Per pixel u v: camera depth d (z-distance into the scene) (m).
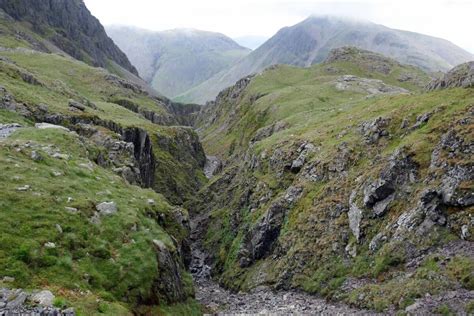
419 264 41.75
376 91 162.62
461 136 48.50
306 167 72.31
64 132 53.47
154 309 32.34
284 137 93.12
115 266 31.30
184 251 52.19
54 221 30.86
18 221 29.08
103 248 31.84
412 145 53.38
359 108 93.88
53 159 42.38
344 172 63.94
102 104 144.25
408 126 60.50
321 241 56.69
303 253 57.47
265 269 62.53
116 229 35.00
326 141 76.06
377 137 64.38
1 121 53.59
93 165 48.81
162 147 129.50
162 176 113.75
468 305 33.59
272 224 67.44
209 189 109.69
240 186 93.12
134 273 32.19
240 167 106.94
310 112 123.06
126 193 45.06
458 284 36.59
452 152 48.12
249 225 74.88
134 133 85.38
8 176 34.31
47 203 32.38
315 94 163.75
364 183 56.62
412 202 48.16
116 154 64.56
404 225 46.50
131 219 37.47
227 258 74.69
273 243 66.19
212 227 89.19
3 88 64.50
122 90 194.25
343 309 43.28
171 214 51.75
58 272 27.06
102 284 29.14
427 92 72.56
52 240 29.06
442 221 43.72
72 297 25.23
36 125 56.72
